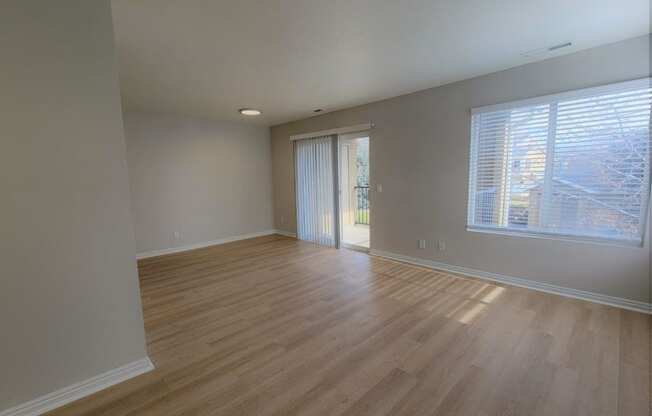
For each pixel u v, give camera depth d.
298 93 3.86
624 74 2.52
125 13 1.90
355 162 7.15
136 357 1.94
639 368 1.91
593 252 2.83
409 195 4.16
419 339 2.30
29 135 1.51
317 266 4.21
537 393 1.72
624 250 2.67
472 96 3.42
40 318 1.61
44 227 1.58
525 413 1.58
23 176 1.51
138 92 3.70
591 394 1.70
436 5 1.90
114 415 1.62
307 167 5.69
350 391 1.76
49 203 1.59
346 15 1.99
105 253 1.78
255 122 5.95
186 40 2.30
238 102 4.29
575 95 2.75
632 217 2.62
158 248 5.04
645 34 2.40
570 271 2.97
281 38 2.31
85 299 1.74
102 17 1.67
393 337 2.33
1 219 1.48
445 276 3.68
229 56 2.63
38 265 1.58
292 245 5.54
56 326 1.66
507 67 3.09
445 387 1.78
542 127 3.00
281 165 6.28
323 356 2.11
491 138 3.35
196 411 1.64
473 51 2.65
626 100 2.54
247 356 2.13
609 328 2.38
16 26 1.44
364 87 3.66
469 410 1.61
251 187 6.22
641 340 2.21
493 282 3.43
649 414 1.56
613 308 2.71
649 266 2.57
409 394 1.73
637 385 1.76
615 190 2.68
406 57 2.75
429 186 3.94
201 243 5.54
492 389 1.75
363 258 4.59
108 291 1.81
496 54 2.73
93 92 1.67
